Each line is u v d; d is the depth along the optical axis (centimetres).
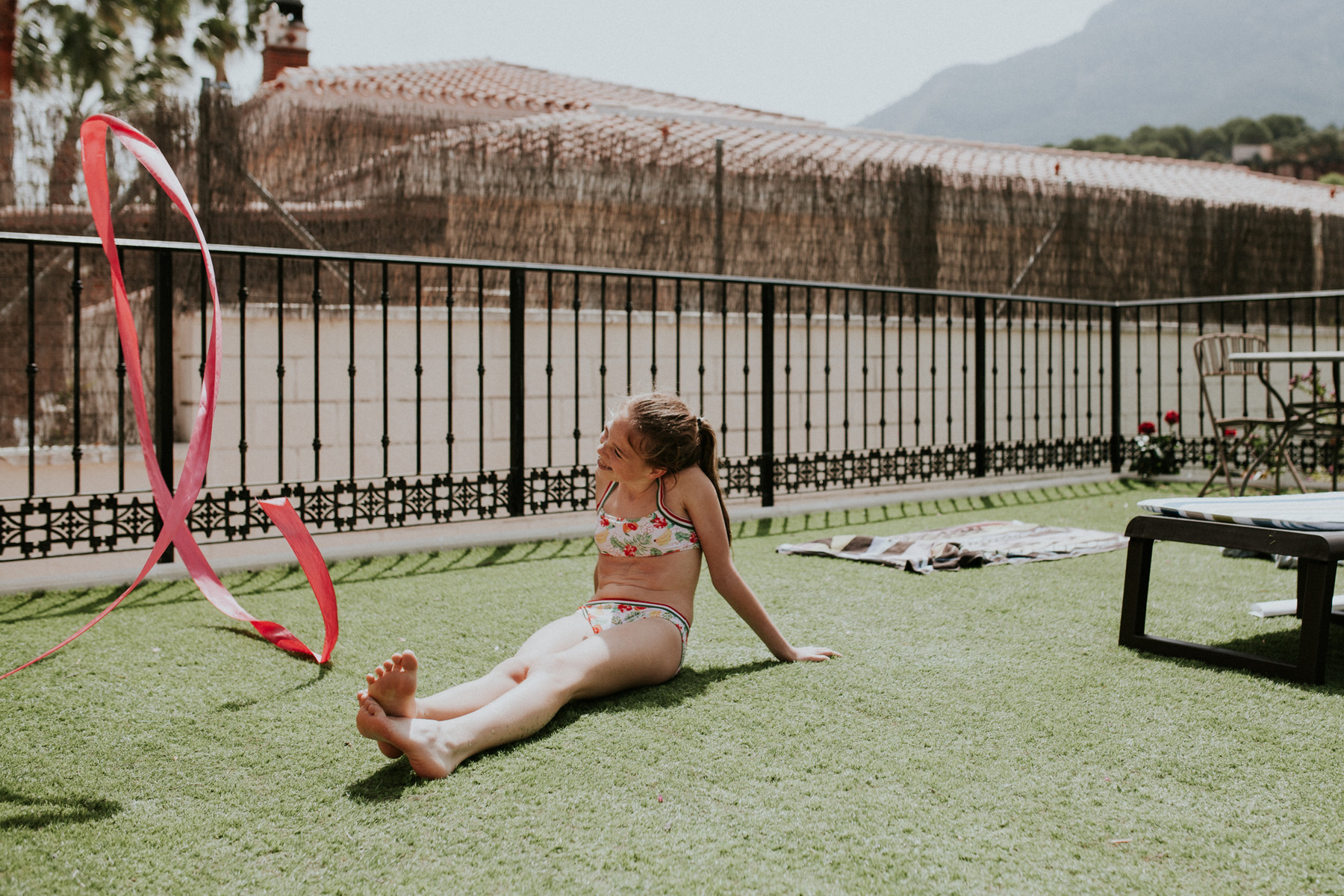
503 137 713
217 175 610
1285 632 250
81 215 588
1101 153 1705
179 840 137
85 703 199
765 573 332
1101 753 167
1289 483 576
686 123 1290
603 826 139
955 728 179
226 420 542
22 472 500
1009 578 321
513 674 183
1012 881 123
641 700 194
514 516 419
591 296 735
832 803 146
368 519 381
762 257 802
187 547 263
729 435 716
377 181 660
